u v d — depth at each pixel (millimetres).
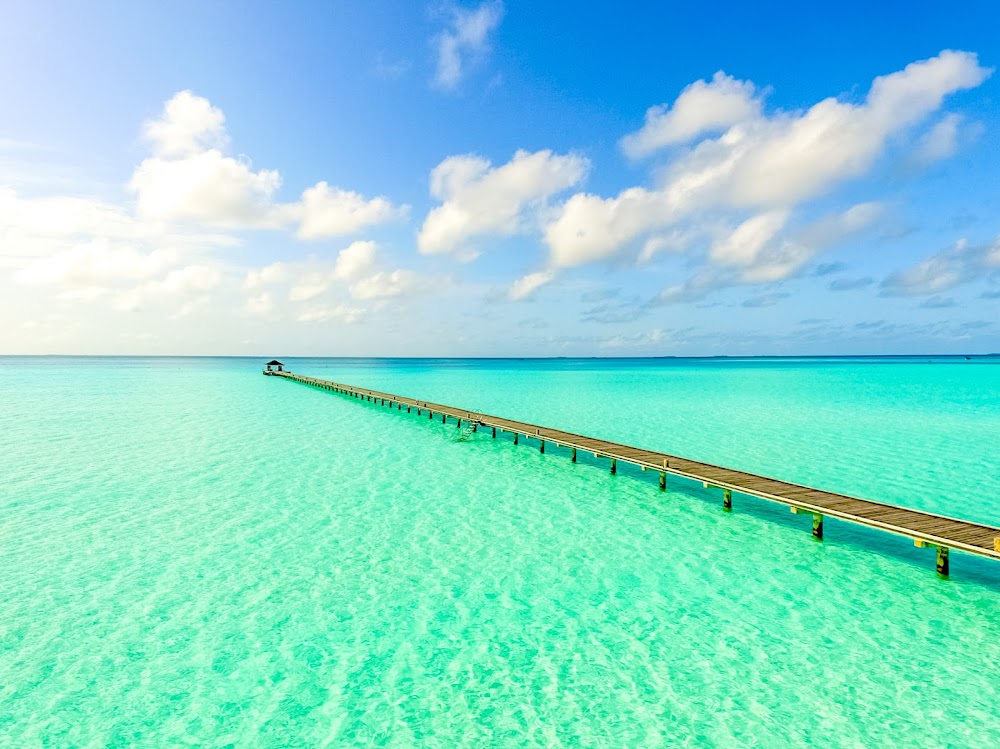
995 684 6750
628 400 40250
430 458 19812
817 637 7879
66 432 25531
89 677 7203
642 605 8906
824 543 11375
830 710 6379
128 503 14414
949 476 16516
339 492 15398
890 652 7473
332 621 8547
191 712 6578
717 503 14234
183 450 21266
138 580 9930
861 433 24312
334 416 31500
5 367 115812
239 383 61250
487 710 6539
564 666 7352
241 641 8016
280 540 11805
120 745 6059
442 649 7789
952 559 10508
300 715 6508
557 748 5910
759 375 77125
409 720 6398
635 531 12180
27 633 8211
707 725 6199
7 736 6176
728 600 9008
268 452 20906
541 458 19844
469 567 10406
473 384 61062
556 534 12047
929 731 5984
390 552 11133
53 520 13062
